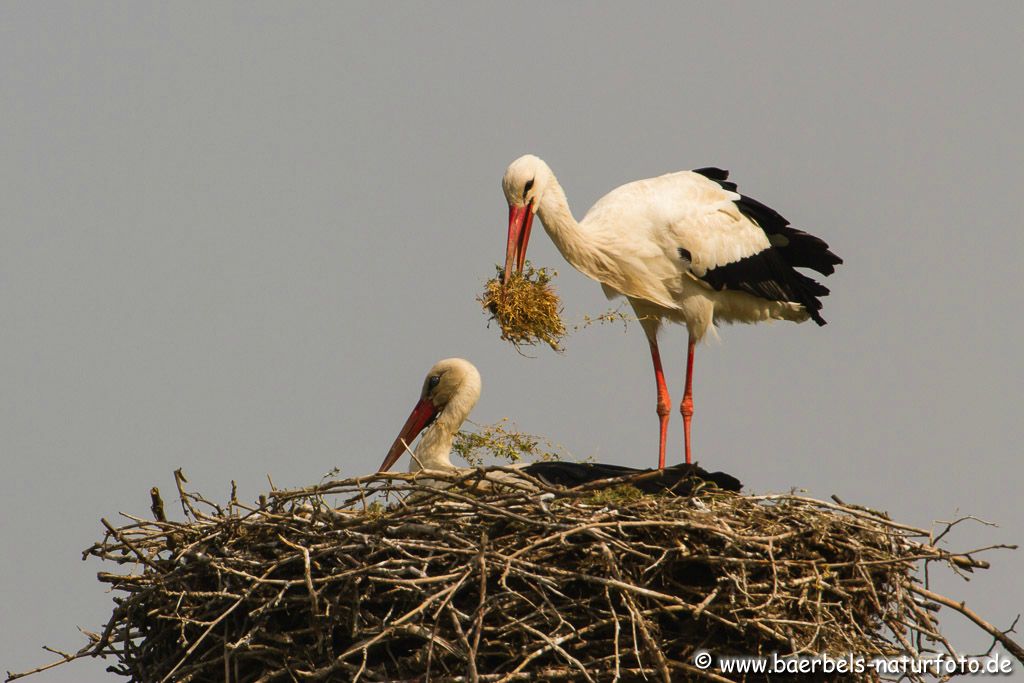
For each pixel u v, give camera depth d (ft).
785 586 41.98
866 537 44.37
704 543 41.78
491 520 42.57
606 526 40.96
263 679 41.75
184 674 43.42
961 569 44.01
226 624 42.57
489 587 41.78
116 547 44.14
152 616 44.29
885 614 44.21
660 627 42.29
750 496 44.98
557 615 40.27
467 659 39.50
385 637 41.45
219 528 43.80
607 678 41.45
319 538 42.52
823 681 43.80
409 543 41.11
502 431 57.77
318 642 41.19
